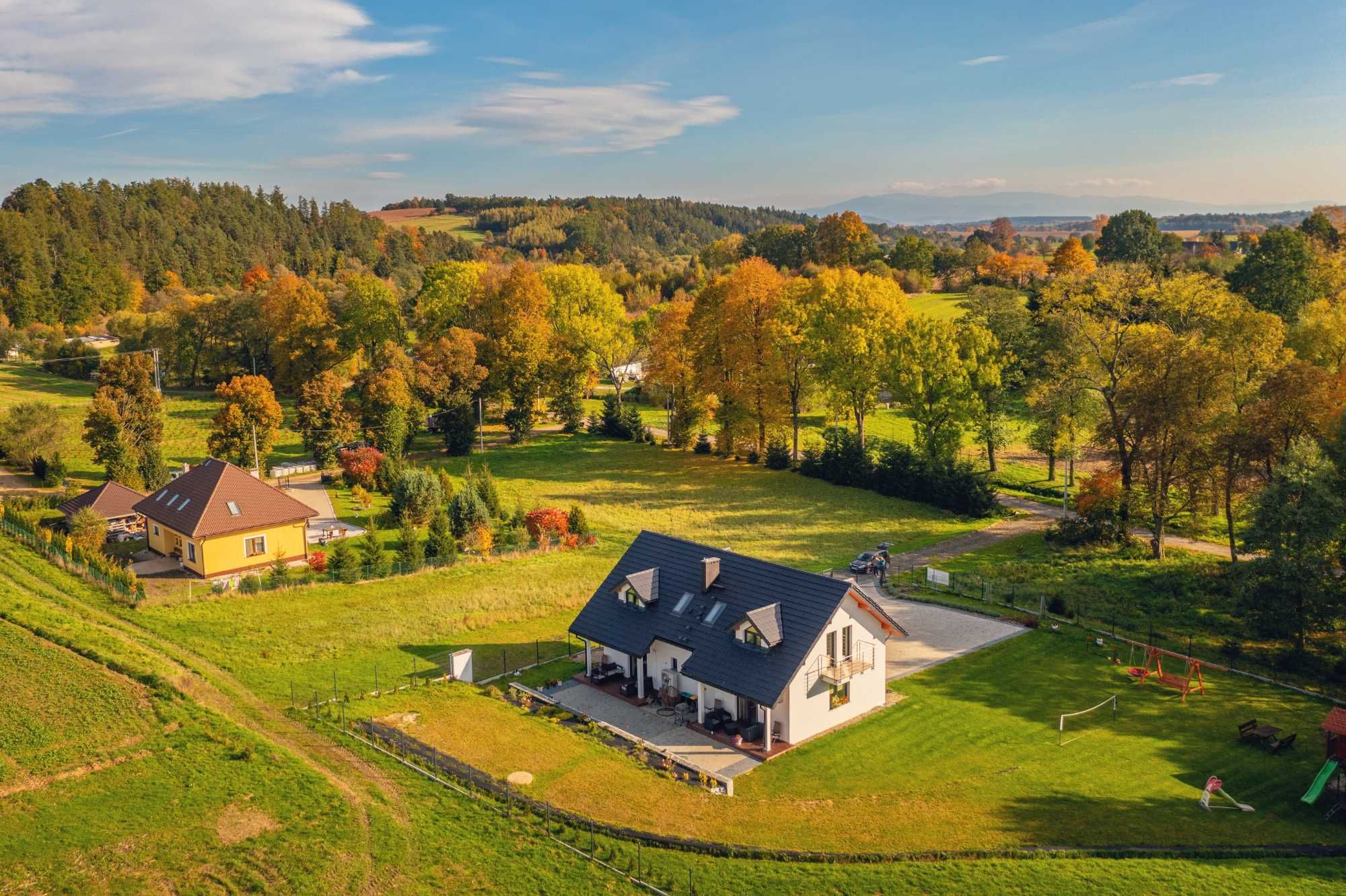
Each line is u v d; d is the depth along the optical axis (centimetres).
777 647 3712
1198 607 5397
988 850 2931
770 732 3588
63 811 2758
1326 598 4509
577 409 10575
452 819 2970
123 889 2430
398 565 5659
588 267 12406
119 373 8725
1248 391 6481
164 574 5588
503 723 3769
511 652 4616
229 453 8169
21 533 5703
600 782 3312
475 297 11419
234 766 3108
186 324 12875
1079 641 4872
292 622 4759
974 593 5659
